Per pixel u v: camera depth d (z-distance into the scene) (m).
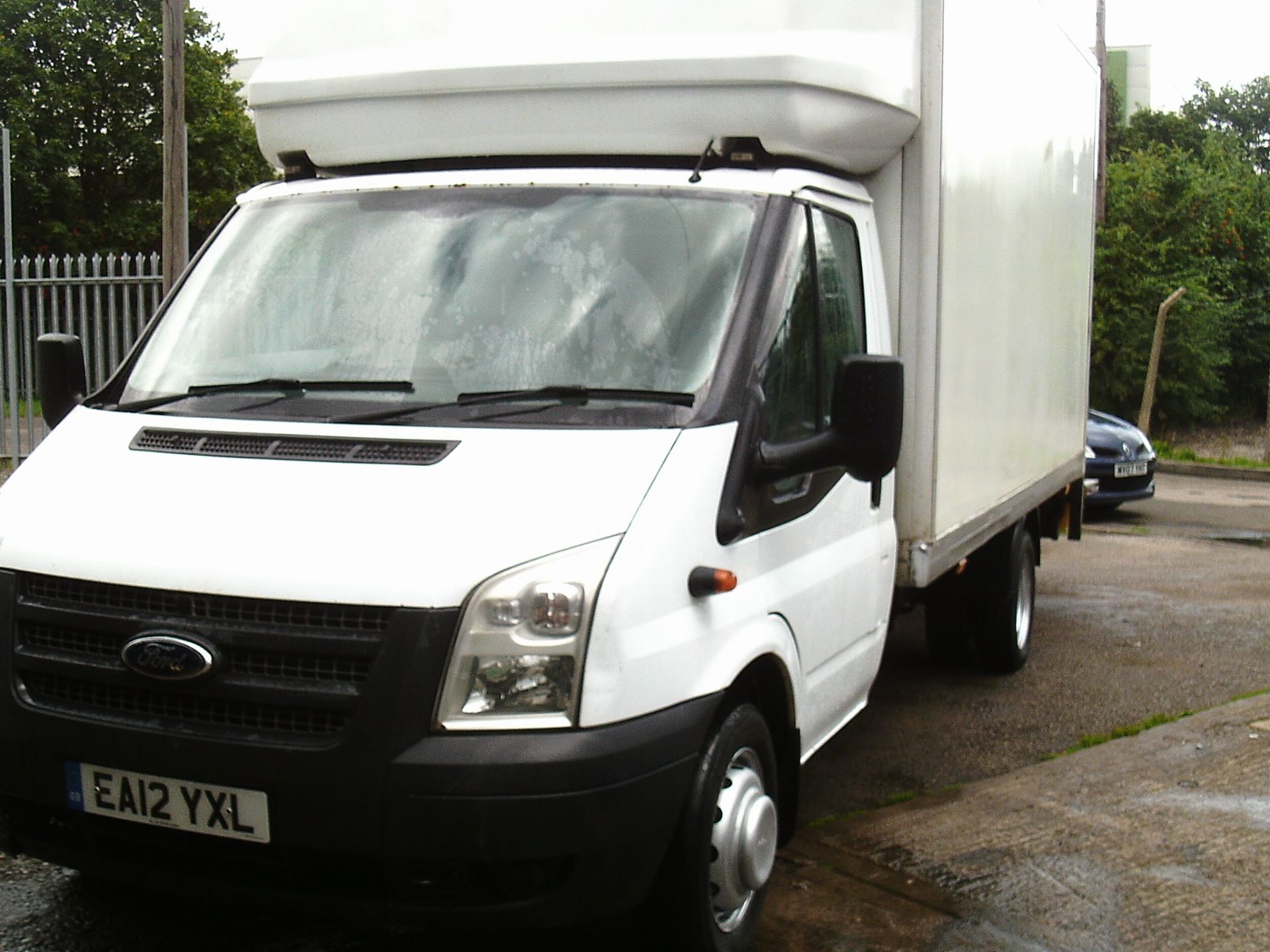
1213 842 5.07
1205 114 62.72
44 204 33.25
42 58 33.62
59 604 3.46
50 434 4.09
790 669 4.14
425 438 3.61
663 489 3.54
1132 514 15.95
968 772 6.07
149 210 35.28
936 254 5.18
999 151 6.24
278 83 5.03
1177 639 8.92
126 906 4.34
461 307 4.14
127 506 3.57
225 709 3.29
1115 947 4.20
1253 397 32.06
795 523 4.27
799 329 4.29
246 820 3.26
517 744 3.16
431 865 3.26
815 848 4.97
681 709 3.46
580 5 4.66
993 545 7.51
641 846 3.34
